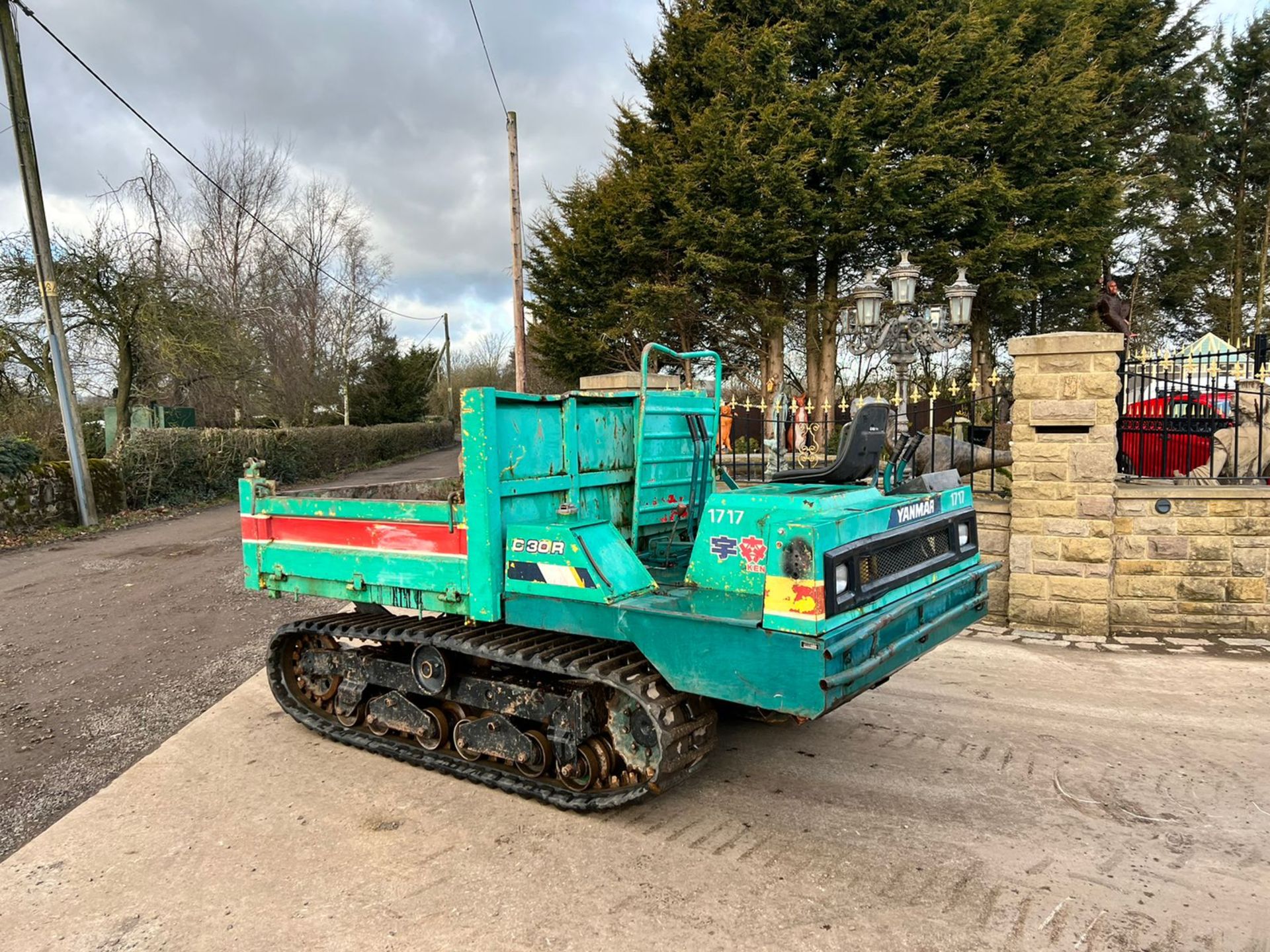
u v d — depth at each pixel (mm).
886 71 17047
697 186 16453
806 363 20250
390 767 4234
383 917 2865
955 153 16312
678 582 3713
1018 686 5145
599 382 8680
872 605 3047
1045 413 6234
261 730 4797
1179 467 7777
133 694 5539
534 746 3674
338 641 4816
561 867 3170
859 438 3635
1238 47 24828
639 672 3340
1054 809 3564
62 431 16766
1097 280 19797
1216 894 2891
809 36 17125
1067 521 6242
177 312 17266
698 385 8484
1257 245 25297
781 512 3055
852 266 18312
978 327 18297
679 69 18109
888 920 2768
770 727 4598
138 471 15055
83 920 2904
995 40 16578
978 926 2721
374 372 33281
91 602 8234
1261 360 8109
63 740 4758
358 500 4145
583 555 3266
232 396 21734
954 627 3791
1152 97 23062
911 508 3463
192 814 3730
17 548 11578
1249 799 3615
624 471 4301
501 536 3551
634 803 3707
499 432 3512
